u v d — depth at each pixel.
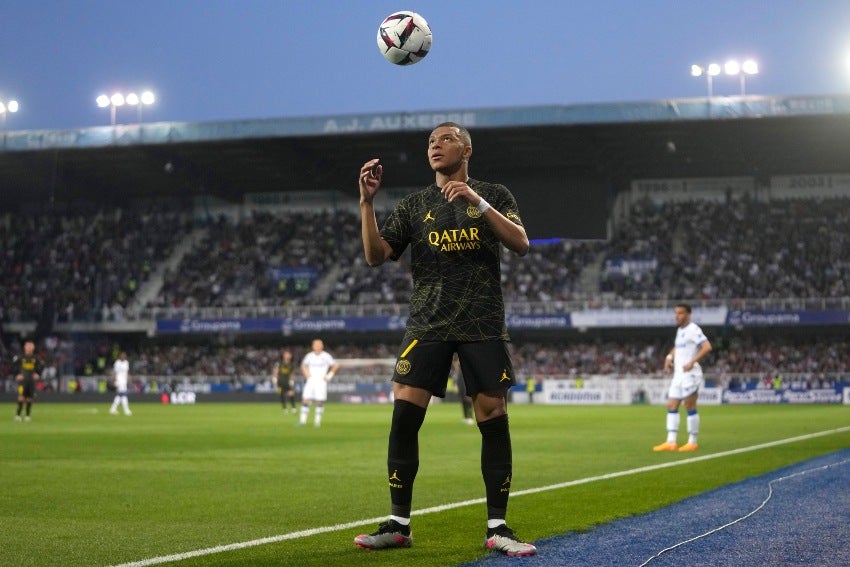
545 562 5.47
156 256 58.38
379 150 51.69
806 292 50.66
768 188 57.00
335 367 25.23
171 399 50.44
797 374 47.03
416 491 9.44
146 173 55.41
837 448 15.04
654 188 57.94
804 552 5.70
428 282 6.18
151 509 8.20
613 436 19.64
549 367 51.38
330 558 5.70
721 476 10.66
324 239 58.44
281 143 50.06
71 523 7.33
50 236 59.19
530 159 53.09
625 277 53.41
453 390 50.72
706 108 45.47
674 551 5.76
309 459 13.98
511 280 54.22
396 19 6.99
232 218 61.03
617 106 45.88
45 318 53.94
